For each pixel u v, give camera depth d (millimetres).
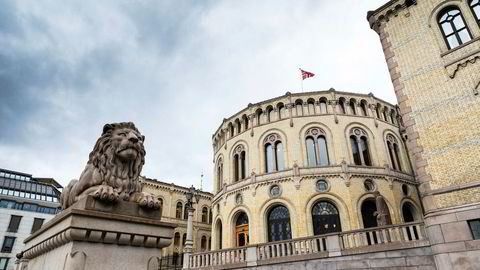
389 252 15016
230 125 34250
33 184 59656
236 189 29453
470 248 11734
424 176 13984
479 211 11930
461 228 12141
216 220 32156
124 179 4438
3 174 60406
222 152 34625
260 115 32000
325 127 28984
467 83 14016
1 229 50969
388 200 26469
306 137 29078
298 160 27828
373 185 26812
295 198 26109
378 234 15961
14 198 54625
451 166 13367
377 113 31219
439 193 13273
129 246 3992
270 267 17859
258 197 27641
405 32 16984
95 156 4473
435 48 15594
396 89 16297
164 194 45344
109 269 3729
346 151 27922
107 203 4039
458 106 13977
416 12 16906
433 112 14641
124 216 3992
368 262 15445
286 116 30219
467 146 13203
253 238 26453
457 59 14555
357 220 24750
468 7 15078
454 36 15312
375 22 18453
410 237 15273
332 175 26422
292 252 18234
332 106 29734
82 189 4281
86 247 3654
